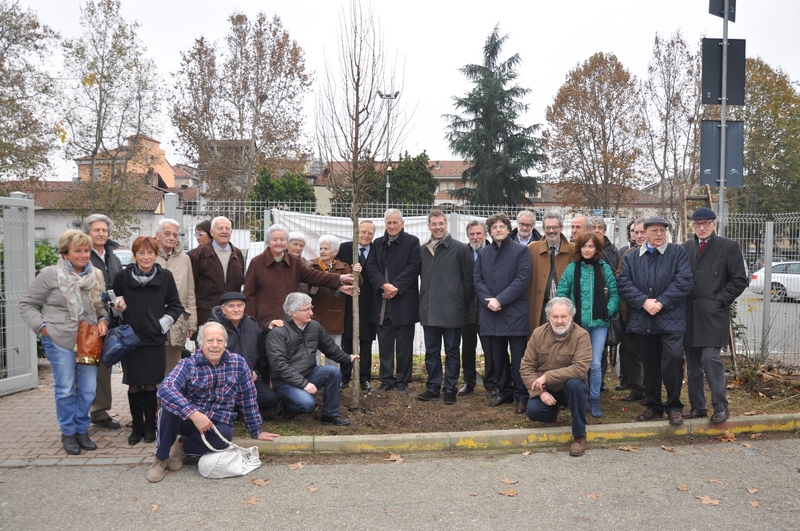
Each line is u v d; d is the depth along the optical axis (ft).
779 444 18.19
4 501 13.80
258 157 123.54
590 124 114.32
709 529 12.71
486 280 20.86
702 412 19.40
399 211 22.25
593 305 19.56
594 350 19.81
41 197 137.49
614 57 114.32
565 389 17.31
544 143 120.88
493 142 126.00
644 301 18.79
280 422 19.16
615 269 22.41
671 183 104.17
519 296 20.39
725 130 27.66
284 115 123.65
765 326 27.43
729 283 18.84
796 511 13.56
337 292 22.22
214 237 20.63
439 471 16.02
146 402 17.88
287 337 18.89
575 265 19.85
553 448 17.89
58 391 16.74
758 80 112.06
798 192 112.57
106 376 19.10
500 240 20.89
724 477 15.57
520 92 126.41
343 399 21.63
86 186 111.24
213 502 13.89
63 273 16.63
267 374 20.36
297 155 123.54
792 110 111.14
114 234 114.32
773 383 23.58
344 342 23.39
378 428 18.89
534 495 14.43
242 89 120.88
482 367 28.76
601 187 116.78
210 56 121.60
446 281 21.63
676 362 18.69
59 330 16.55
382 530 12.62
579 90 114.62
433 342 22.02
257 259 20.48
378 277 22.16
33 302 16.67
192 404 15.71
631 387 22.44
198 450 15.80
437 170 222.48
